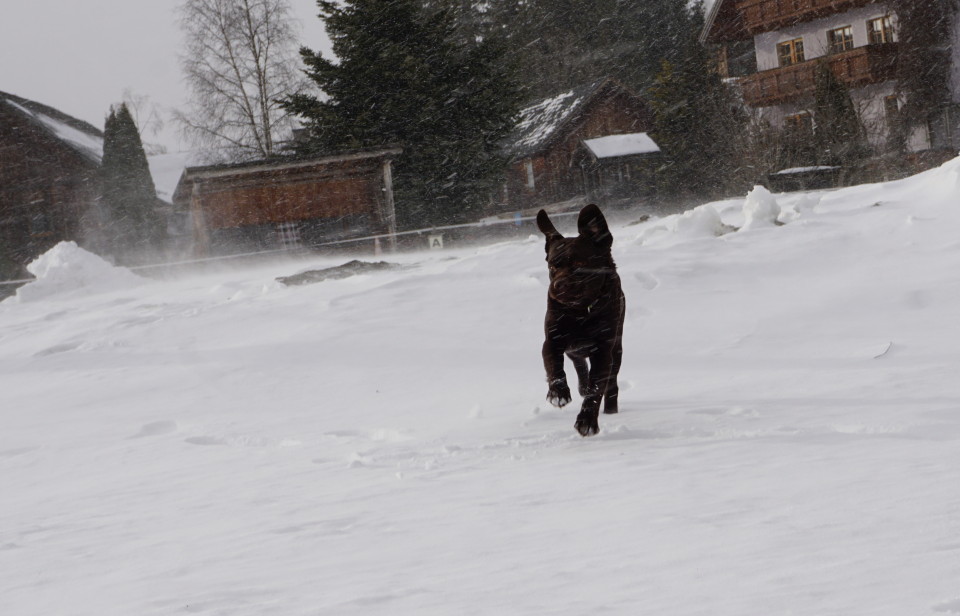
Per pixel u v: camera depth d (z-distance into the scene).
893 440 4.51
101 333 12.34
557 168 51.91
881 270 10.69
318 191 30.66
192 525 3.95
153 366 10.15
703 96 41.66
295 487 4.68
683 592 2.32
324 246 30.44
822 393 6.21
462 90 39.03
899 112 36.88
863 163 30.78
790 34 41.66
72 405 8.85
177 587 2.85
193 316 12.44
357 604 2.45
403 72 37.56
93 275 20.02
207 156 44.12
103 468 6.02
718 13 43.69
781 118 40.38
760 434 5.02
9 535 4.07
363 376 8.88
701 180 42.31
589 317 5.72
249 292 14.87
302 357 9.77
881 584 2.23
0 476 6.07
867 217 12.91
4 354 11.94
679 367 8.14
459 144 38.03
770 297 10.27
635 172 48.19
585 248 5.86
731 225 13.82
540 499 3.82
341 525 3.64
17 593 3.01
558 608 2.28
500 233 38.62
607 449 5.03
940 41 36.94
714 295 10.55
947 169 13.80
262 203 30.14
